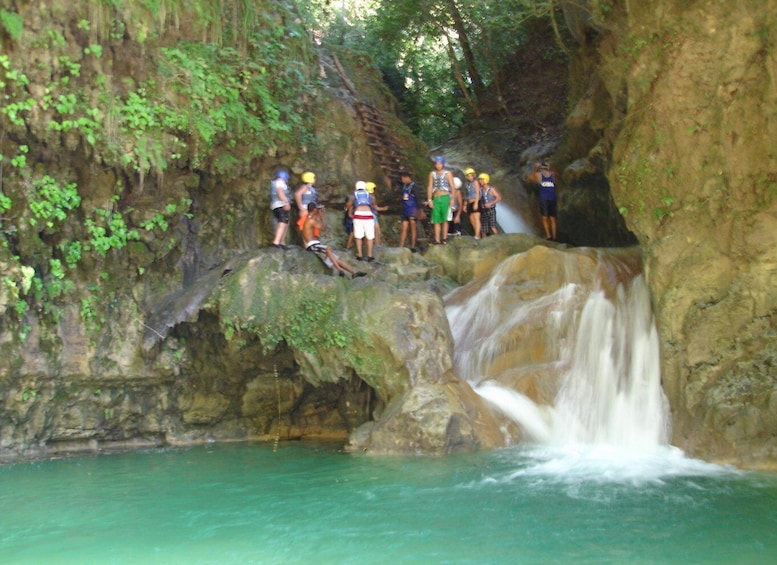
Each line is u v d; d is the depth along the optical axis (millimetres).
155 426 11445
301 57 14477
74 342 10734
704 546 5895
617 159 10758
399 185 16750
